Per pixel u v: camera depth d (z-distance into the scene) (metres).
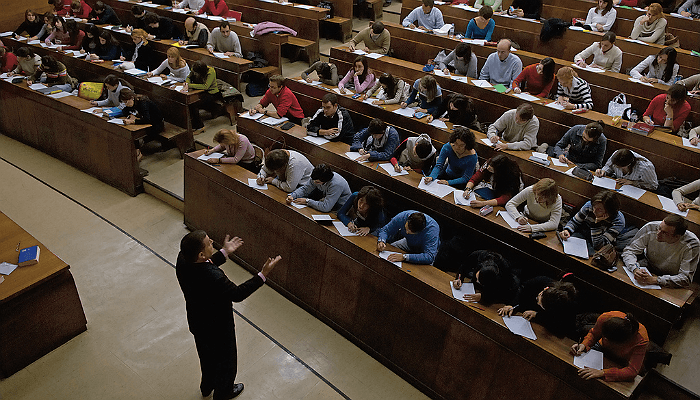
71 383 3.49
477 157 4.22
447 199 3.91
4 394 3.39
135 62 6.88
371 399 3.46
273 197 4.11
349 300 3.81
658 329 3.17
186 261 2.81
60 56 7.14
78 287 4.30
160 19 7.22
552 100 5.11
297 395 3.46
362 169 4.34
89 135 5.71
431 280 3.31
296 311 4.19
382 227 3.88
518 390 3.01
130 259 4.68
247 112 5.25
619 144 4.55
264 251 4.38
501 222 3.69
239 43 6.91
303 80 5.76
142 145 6.26
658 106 4.80
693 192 4.12
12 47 7.80
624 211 3.89
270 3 8.07
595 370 2.70
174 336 3.91
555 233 3.65
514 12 7.08
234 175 4.43
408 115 4.96
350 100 5.29
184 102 5.81
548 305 2.91
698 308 3.82
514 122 4.55
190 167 4.76
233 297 2.85
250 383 3.52
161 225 5.16
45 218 5.16
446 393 3.38
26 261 3.56
